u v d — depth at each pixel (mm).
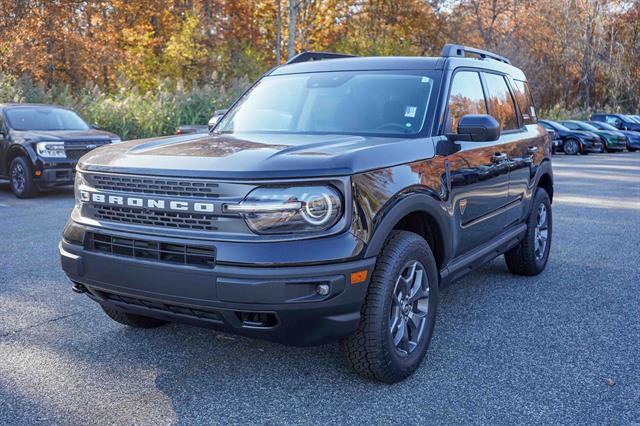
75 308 4895
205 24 35125
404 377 3602
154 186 3295
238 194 3086
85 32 31125
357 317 3236
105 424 3115
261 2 38531
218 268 3070
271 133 4250
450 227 3996
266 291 3020
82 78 27938
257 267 3023
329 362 3887
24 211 9695
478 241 4613
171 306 3312
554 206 10867
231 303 3066
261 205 3059
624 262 6660
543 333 4449
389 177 3410
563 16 48875
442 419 3191
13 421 3127
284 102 4641
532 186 5617
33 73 25359
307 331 3172
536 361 3939
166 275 3199
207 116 20766
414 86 4340
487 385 3586
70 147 11180
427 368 3818
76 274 3553
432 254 3771
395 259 3410
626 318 4797
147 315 3539
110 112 18672
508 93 5504
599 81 54469
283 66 5160
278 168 3104
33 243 7168
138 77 31312
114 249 3422
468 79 4707
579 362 3930
